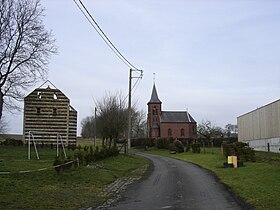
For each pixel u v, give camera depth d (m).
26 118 41.62
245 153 29.47
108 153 31.84
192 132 96.88
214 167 27.69
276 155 36.19
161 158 44.16
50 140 41.69
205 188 16.27
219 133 79.12
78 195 13.72
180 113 99.06
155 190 15.68
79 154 22.52
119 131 46.53
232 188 16.11
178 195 14.12
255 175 19.73
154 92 100.19
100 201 12.81
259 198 12.93
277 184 15.85
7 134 58.38
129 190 15.70
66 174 17.98
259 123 51.44
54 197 12.80
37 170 17.34
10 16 37.25
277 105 43.69
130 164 30.98
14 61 36.50
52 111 42.22
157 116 98.81
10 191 12.74
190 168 28.16
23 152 31.94
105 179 18.88
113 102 47.25
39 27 52.28
